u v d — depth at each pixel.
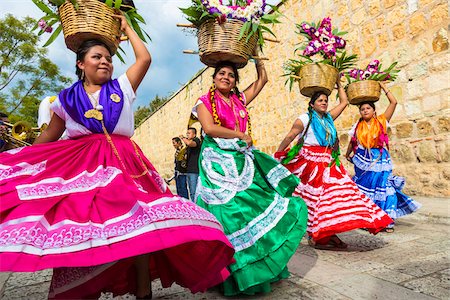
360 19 7.59
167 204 1.78
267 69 11.24
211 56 2.77
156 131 28.02
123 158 2.03
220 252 2.13
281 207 2.59
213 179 2.61
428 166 6.27
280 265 2.39
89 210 1.68
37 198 1.69
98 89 2.13
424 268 2.81
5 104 22.42
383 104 7.06
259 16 2.74
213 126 2.66
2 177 1.75
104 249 1.55
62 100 2.04
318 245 3.81
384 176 4.55
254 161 2.77
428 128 6.26
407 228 4.53
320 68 3.66
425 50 6.29
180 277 2.29
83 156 1.95
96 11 2.07
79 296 1.75
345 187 3.56
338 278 2.66
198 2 2.69
